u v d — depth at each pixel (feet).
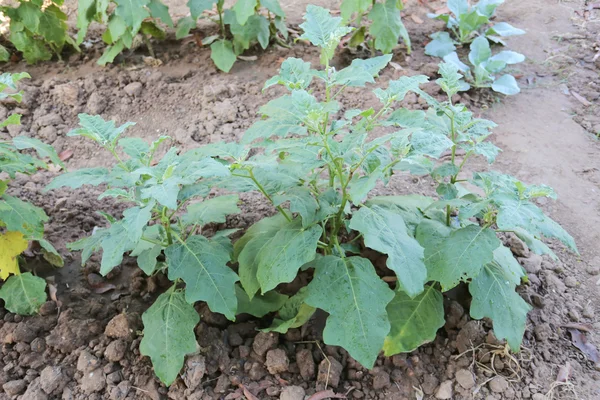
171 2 19.13
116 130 8.36
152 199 7.38
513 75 15.98
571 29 17.81
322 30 8.40
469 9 17.47
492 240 8.16
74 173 8.14
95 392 8.64
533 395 8.64
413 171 8.92
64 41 15.93
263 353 9.00
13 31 15.51
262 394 8.68
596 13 18.53
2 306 9.81
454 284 8.05
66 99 14.69
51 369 8.78
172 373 8.21
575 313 9.84
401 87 8.52
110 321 9.29
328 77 8.37
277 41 16.93
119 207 12.05
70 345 9.11
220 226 11.23
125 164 8.24
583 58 16.51
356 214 7.93
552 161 13.07
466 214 7.88
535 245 8.66
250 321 9.59
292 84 8.04
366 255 10.40
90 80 15.03
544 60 16.57
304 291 9.27
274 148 7.89
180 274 8.12
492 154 8.36
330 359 8.91
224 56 15.56
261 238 8.98
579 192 12.28
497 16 18.54
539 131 14.01
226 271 8.16
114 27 14.71
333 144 8.02
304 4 19.24
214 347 9.04
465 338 9.22
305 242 7.89
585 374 8.98
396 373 8.93
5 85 8.39
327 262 8.30
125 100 14.88
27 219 9.25
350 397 8.70
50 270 10.59
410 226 9.06
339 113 14.34
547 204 11.96
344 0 14.99
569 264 10.76
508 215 7.37
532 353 9.16
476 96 15.12
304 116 7.64
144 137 13.98
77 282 10.41
